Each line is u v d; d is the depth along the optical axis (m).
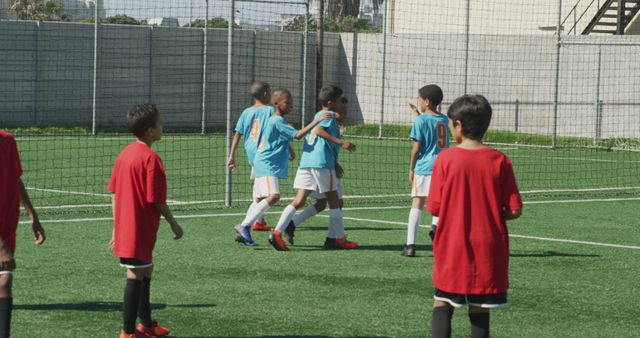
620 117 31.20
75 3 35.59
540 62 32.72
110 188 6.74
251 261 10.15
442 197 5.80
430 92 10.64
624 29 35.69
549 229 12.85
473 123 5.84
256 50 33.84
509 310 8.09
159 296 8.41
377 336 7.16
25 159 21.97
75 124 31.02
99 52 31.12
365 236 12.05
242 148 26.19
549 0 36.44
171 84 32.81
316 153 10.76
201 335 7.10
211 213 13.87
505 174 5.81
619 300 8.53
